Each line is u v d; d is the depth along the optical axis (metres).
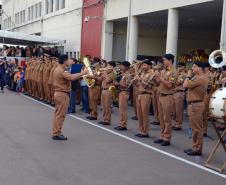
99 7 27.39
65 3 34.47
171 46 19.64
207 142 11.56
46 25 39.75
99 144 10.46
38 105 18.70
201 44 29.95
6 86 28.97
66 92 10.75
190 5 18.44
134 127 13.55
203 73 9.73
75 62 16.97
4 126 12.39
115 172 7.86
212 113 8.37
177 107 13.45
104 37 26.70
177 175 7.88
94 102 14.82
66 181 7.14
